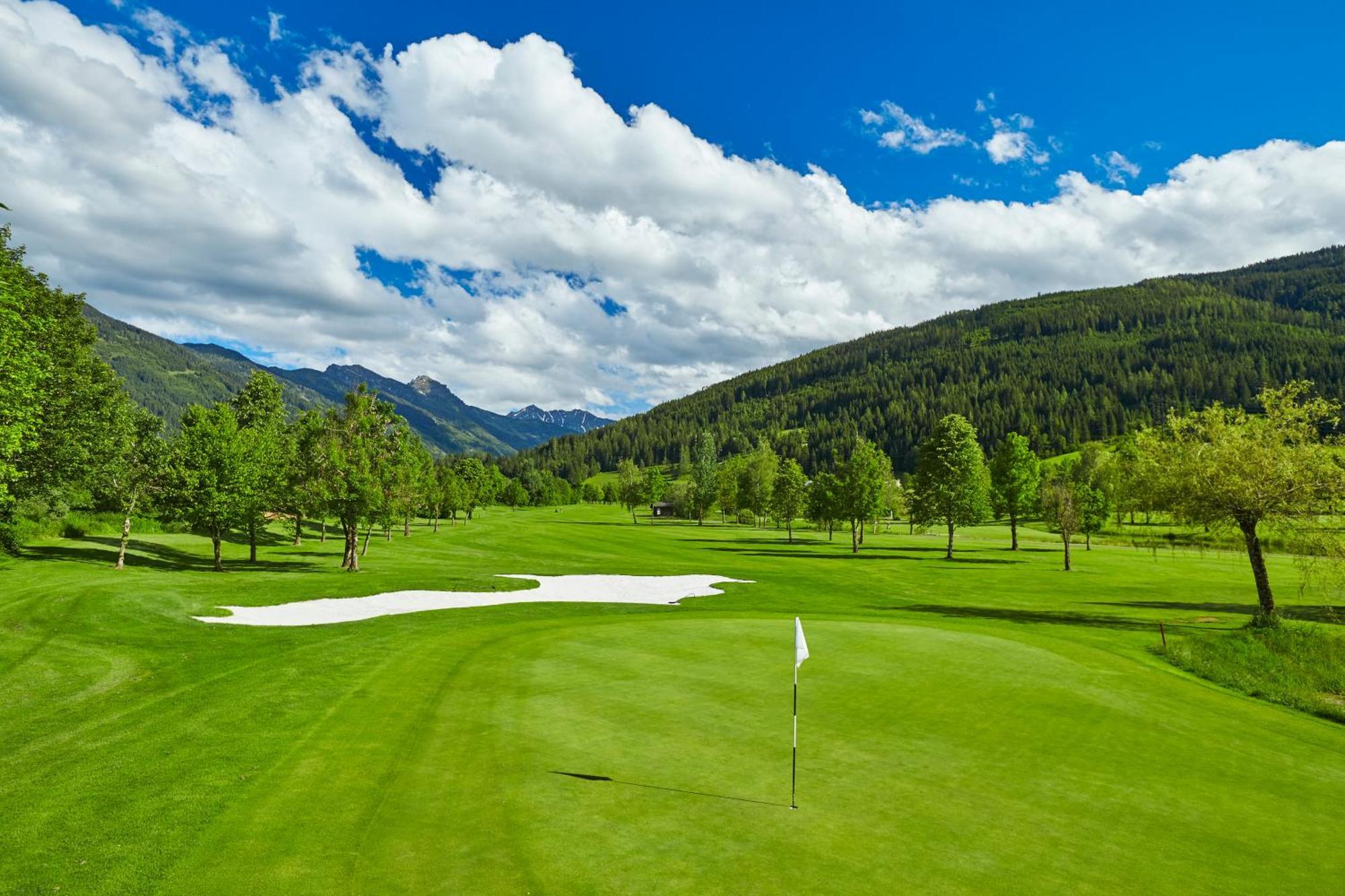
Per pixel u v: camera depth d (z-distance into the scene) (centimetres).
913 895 880
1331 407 3139
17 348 2730
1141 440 3606
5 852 950
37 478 4062
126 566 4500
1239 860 1027
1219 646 2725
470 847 977
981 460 7675
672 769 1278
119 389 4809
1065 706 1797
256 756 1307
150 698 1689
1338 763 1517
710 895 862
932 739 1498
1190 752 1512
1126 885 934
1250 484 3133
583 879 896
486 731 1463
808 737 1474
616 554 7244
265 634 2528
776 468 14212
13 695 1716
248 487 4838
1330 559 3133
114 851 955
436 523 9994
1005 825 1102
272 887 870
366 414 5047
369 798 1131
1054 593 4762
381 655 2166
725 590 4519
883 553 7969
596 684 1867
